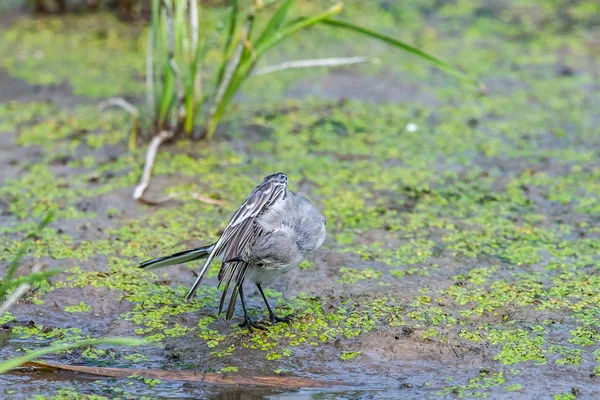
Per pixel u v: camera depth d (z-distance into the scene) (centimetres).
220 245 884
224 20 1398
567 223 1205
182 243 1145
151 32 1406
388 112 1628
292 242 894
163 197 1275
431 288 1032
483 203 1271
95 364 898
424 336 926
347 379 867
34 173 1354
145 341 809
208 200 1262
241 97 1684
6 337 935
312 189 1311
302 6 2114
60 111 1600
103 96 1670
